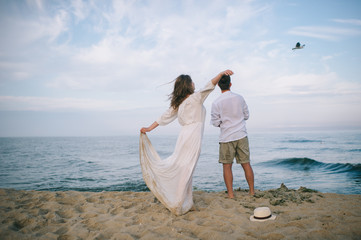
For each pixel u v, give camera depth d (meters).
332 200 3.49
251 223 2.66
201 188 6.82
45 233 2.59
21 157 19.59
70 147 38.84
